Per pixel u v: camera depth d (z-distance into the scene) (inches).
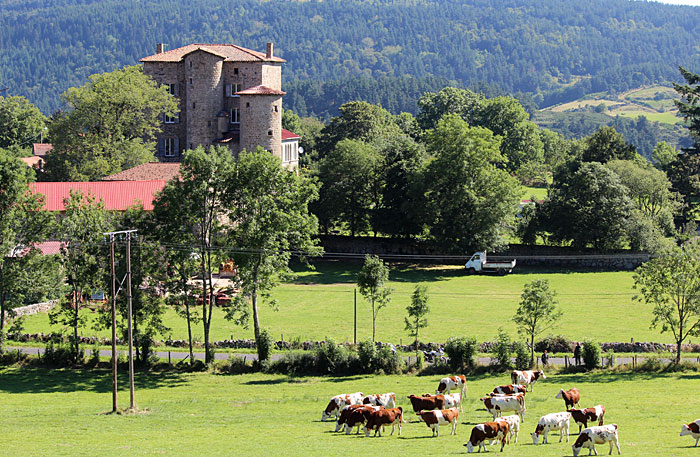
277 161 4315.9
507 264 6643.7
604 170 7047.2
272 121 7785.4
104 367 3954.2
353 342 4306.1
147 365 3939.5
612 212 6914.4
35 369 3917.3
